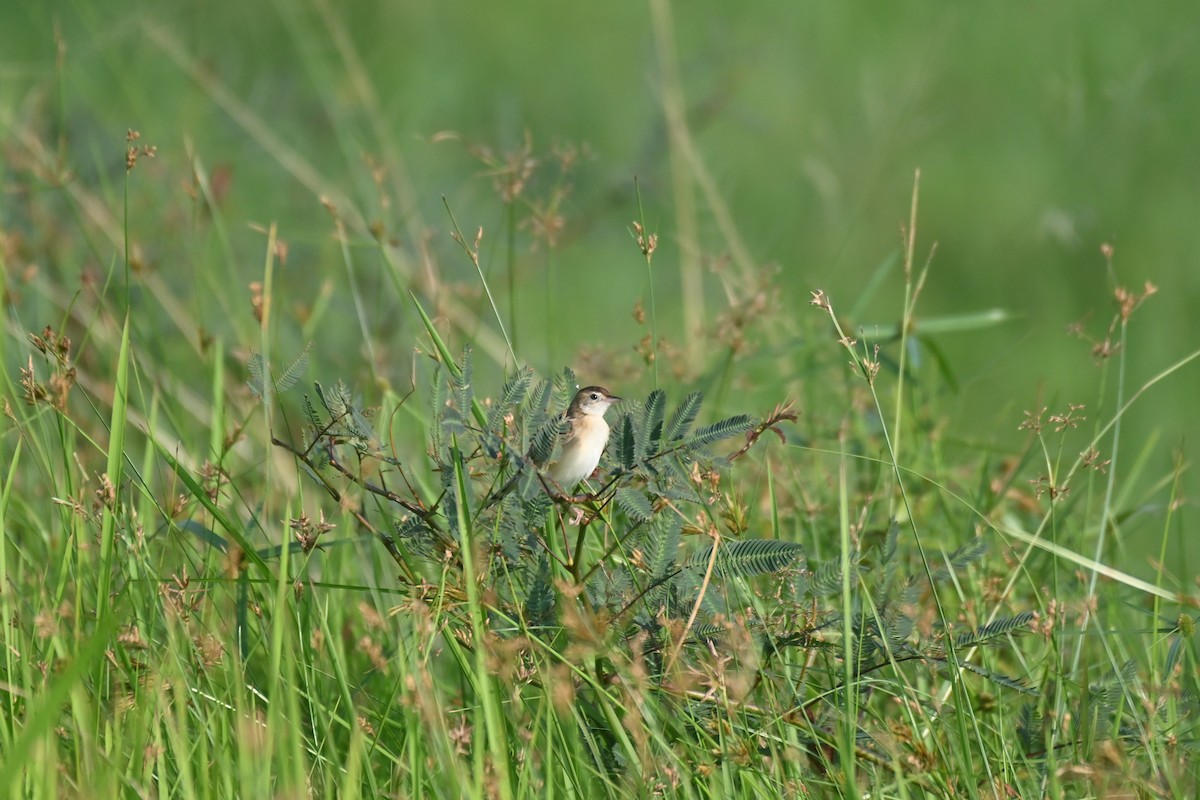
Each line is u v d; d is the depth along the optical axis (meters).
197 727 7.23
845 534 7.00
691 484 7.36
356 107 17.39
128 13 21.14
